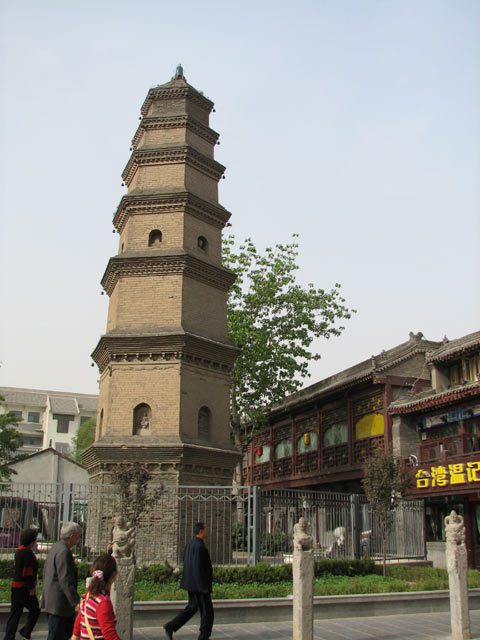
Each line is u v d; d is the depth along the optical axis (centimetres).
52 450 4853
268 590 1911
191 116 3027
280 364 4159
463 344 3669
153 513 2386
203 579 1347
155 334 2567
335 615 1823
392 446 3809
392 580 2262
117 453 2466
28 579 1305
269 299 4259
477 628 1678
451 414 3528
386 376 3931
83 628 863
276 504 2444
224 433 2691
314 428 4747
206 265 2762
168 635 1348
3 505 2294
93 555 2284
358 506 2656
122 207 2903
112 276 2803
